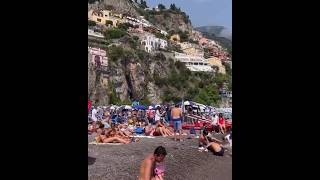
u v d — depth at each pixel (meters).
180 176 10.51
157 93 100.06
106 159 10.22
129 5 114.06
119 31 97.94
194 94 97.81
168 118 19.84
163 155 6.59
